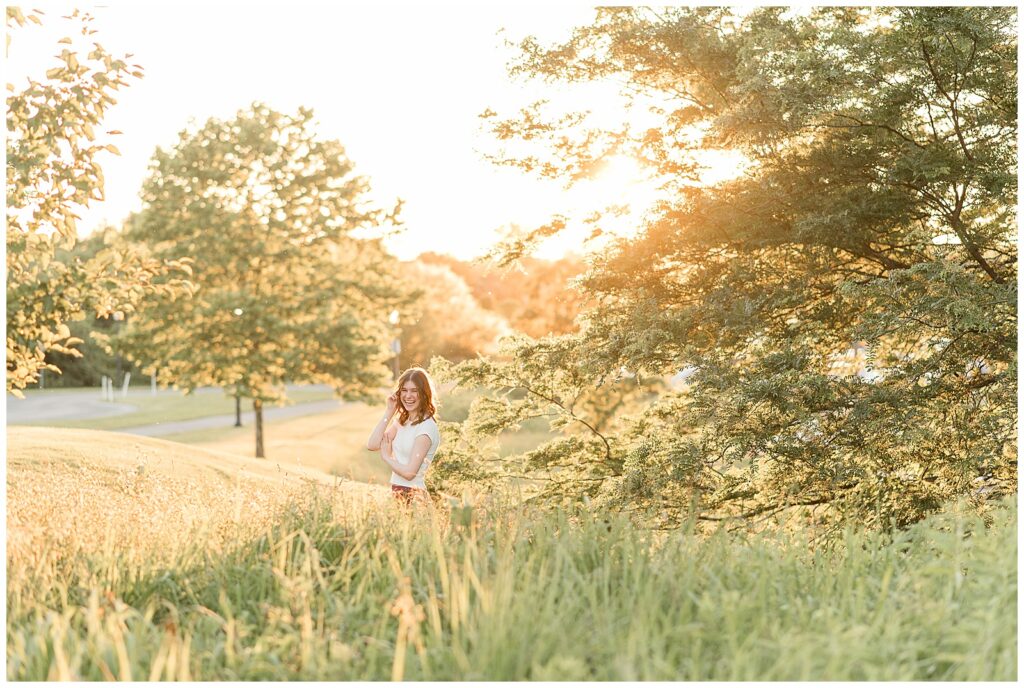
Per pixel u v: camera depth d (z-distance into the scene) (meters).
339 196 27.53
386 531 5.29
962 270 7.79
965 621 3.75
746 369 8.26
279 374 25.88
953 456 8.11
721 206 9.28
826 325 9.03
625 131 10.19
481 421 10.82
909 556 4.96
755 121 8.16
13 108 7.89
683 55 9.05
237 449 29.11
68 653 3.88
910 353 9.21
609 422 12.40
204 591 4.73
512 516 5.58
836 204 8.72
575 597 4.09
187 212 27.06
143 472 8.70
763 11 8.90
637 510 7.54
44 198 8.00
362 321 28.30
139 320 26.30
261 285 27.27
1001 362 8.02
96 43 8.08
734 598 3.74
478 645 3.66
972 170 8.30
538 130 10.12
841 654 3.37
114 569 4.77
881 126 8.59
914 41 7.96
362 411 44.12
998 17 7.85
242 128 27.41
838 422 7.84
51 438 14.73
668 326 8.92
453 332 45.84
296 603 4.15
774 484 8.39
